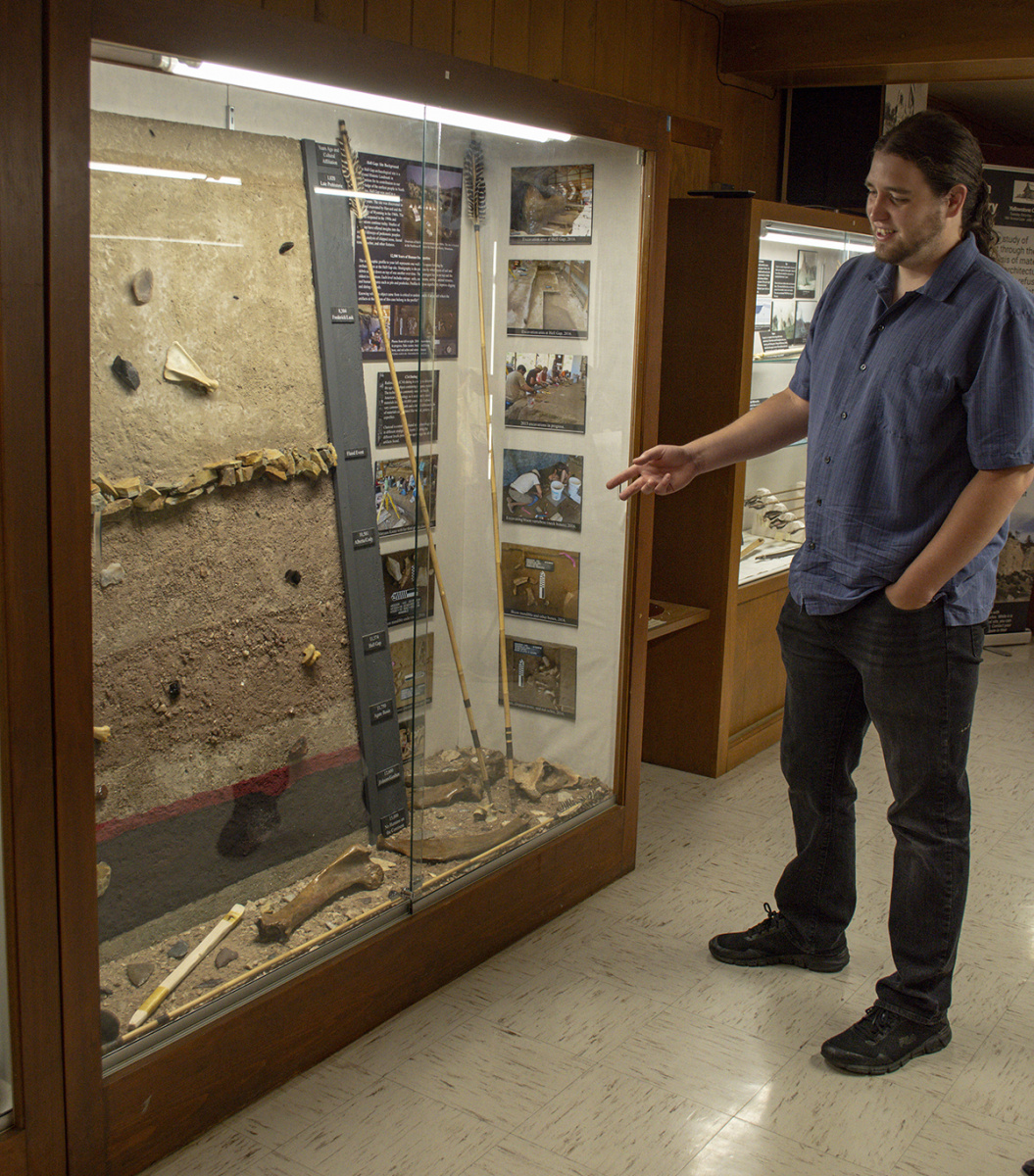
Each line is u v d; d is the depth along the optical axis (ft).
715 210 11.84
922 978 7.71
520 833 9.23
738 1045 7.90
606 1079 7.47
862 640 7.54
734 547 12.45
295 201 7.32
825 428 7.66
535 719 9.33
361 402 7.98
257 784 7.43
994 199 18.25
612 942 9.26
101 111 5.89
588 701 9.76
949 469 7.11
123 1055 6.34
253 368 7.22
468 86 7.43
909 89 15.99
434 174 7.58
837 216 13.23
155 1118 6.49
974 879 10.64
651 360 9.57
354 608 8.00
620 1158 6.72
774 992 8.60
